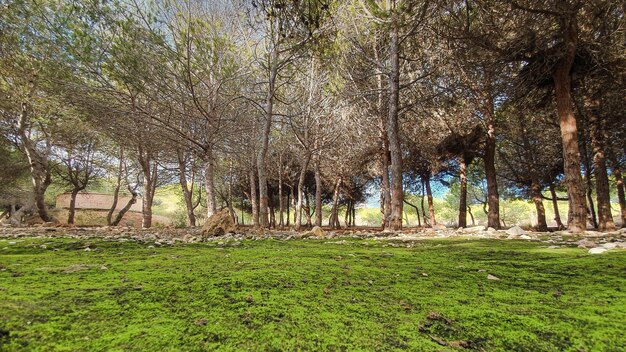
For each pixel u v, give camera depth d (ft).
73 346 2.78
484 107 42.42
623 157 55.31
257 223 58.23
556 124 46.32
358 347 2.86
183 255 10.08
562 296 4.72
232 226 27.45
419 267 7.50
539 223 51.72
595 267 7.21
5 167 57.93
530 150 54.44
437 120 46.85
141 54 29.22
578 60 26.68
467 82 38.73
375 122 51.08
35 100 33.37
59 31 26.16
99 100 31.14
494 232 24.36
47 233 25.54
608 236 20.16
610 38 26.08
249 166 62.80
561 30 24.47
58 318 3.51
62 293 4.66
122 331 3.17
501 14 24.06
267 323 3.48
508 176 70.13
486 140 43.37
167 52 30.37
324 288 5.22
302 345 2.90
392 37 34.78
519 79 29.89
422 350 2.80
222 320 3.56
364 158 61.52
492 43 26.99
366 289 5.18
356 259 9.10
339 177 75.66
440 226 60.29
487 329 3.35
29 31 26.89
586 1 22.20
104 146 62.95
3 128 46.96
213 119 35.99
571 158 25.44
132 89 31.32
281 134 64.03
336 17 33.06
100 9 26.37
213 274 6.38
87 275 6.21
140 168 70.08
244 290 5.01
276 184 92.02
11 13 25.89
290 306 4.15
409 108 40.81
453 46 29.73
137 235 24.91
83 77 30.30
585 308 4.08
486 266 7.68
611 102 38.06
